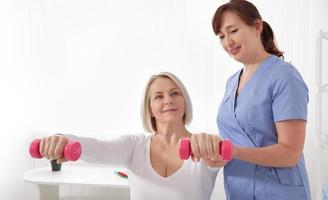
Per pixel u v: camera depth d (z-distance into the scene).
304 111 0.89
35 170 1.80
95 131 1.96
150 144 1.04
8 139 2.00
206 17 1.83
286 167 0.93
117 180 1.59
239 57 0.97
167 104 1.01
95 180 1.59
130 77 1.92
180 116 1.03
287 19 1.76
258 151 0.81
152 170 1.00
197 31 1.84
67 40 1.97
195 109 1.84
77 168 1.83
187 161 0.99
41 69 1.99
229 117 1.02
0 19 1.99
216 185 1.83
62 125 1.98
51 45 1.98
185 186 0.97
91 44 1.95
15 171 2.00
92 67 1.95
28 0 1.98
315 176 1.72
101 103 1.95
